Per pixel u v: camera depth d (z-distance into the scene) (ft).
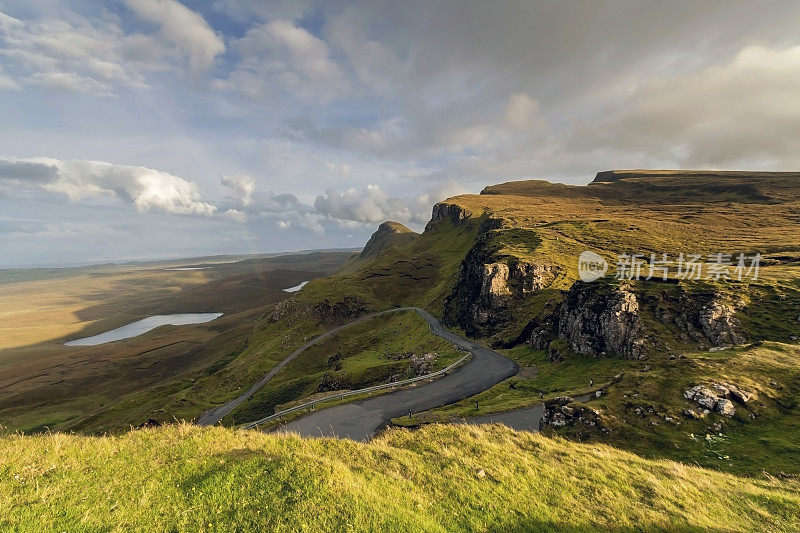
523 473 59.72
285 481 42.47
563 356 282.15
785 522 57.16
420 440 69.77
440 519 43.47
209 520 36.24
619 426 112.57
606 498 56.03
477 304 462.19
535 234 578.66
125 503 37.60
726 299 254.68
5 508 34.30
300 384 461.37
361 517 38.27
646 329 253.65
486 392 242.37
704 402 114.01
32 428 521.65
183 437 55.72
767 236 508.94
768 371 128.16
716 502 61.11
